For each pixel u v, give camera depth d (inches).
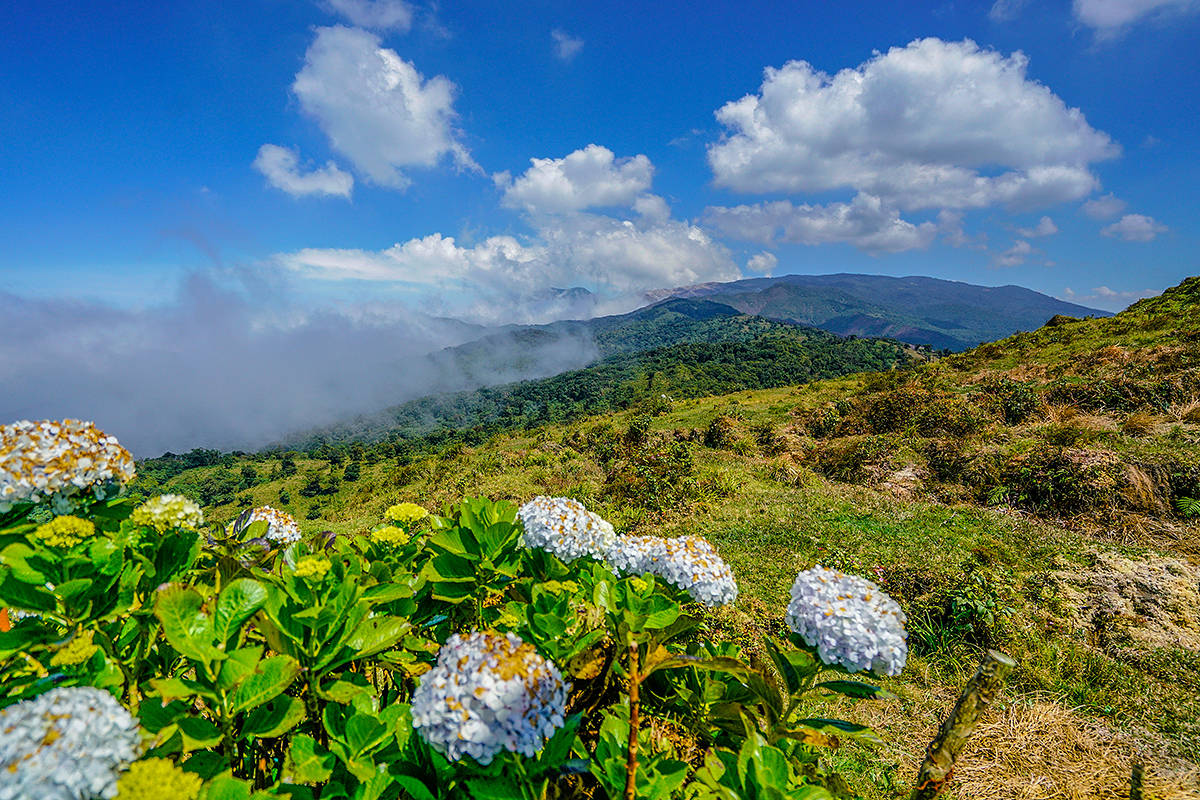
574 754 65.0
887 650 72.5
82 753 42.3
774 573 279.3
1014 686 176.9
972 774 135.6
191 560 78.0
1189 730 153.9
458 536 89.4
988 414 560.1
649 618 73.6
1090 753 142.6
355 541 109.2
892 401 669.3
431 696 55.8
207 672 57.6
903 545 305.9
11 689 58.9
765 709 74.7
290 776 56.0
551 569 94.3
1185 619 212.2
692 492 475.2
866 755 144.7
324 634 66.3
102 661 60.8
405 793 64.4
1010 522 337.4
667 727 86.1
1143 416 455.5
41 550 60.2
